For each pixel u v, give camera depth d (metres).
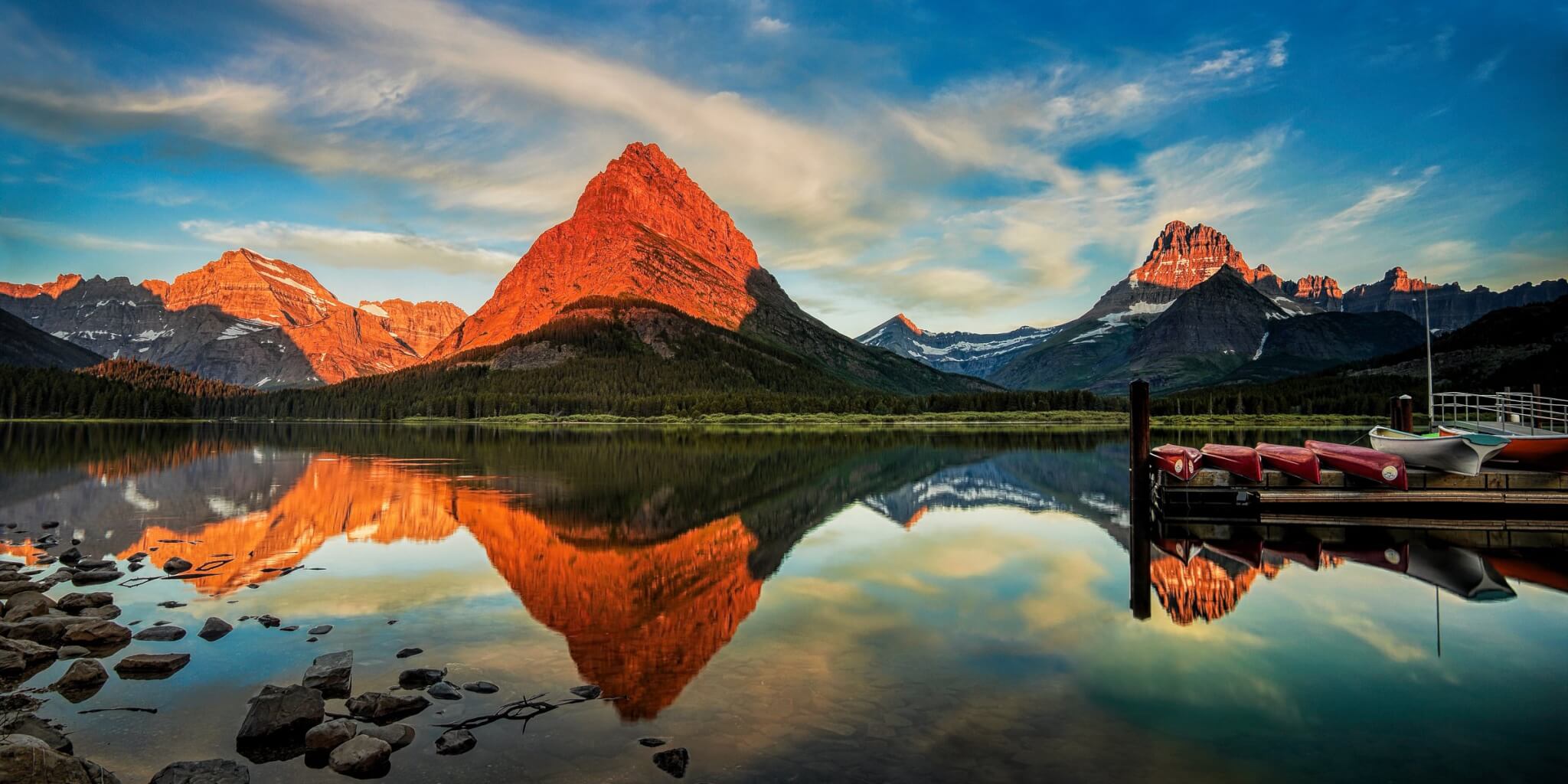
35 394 180.50
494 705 11.61
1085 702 11.59
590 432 149.75
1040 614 16.78
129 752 10.23
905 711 11.22
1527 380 170.50
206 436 117.31
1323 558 23.75
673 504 37.38
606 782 9.17
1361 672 13.03
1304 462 31.98
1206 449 34.78
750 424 189.50
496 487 45.03
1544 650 14.34
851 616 16.70
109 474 51.25
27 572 21.39
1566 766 9.67
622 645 14.63
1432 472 31.27
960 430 147.50
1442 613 17.02
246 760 9.95
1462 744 10.29
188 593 19.03
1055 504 37.38
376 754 9.61
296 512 33.84
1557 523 30.52
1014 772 9.34
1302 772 9.46
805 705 11.50
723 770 9.41
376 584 20.06
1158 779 9.17
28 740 8.60
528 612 17.16
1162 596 18.50
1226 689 12.19
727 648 14.36
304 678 12.59
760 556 23.97
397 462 64.50
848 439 110.19
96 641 14.83
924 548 25.22
